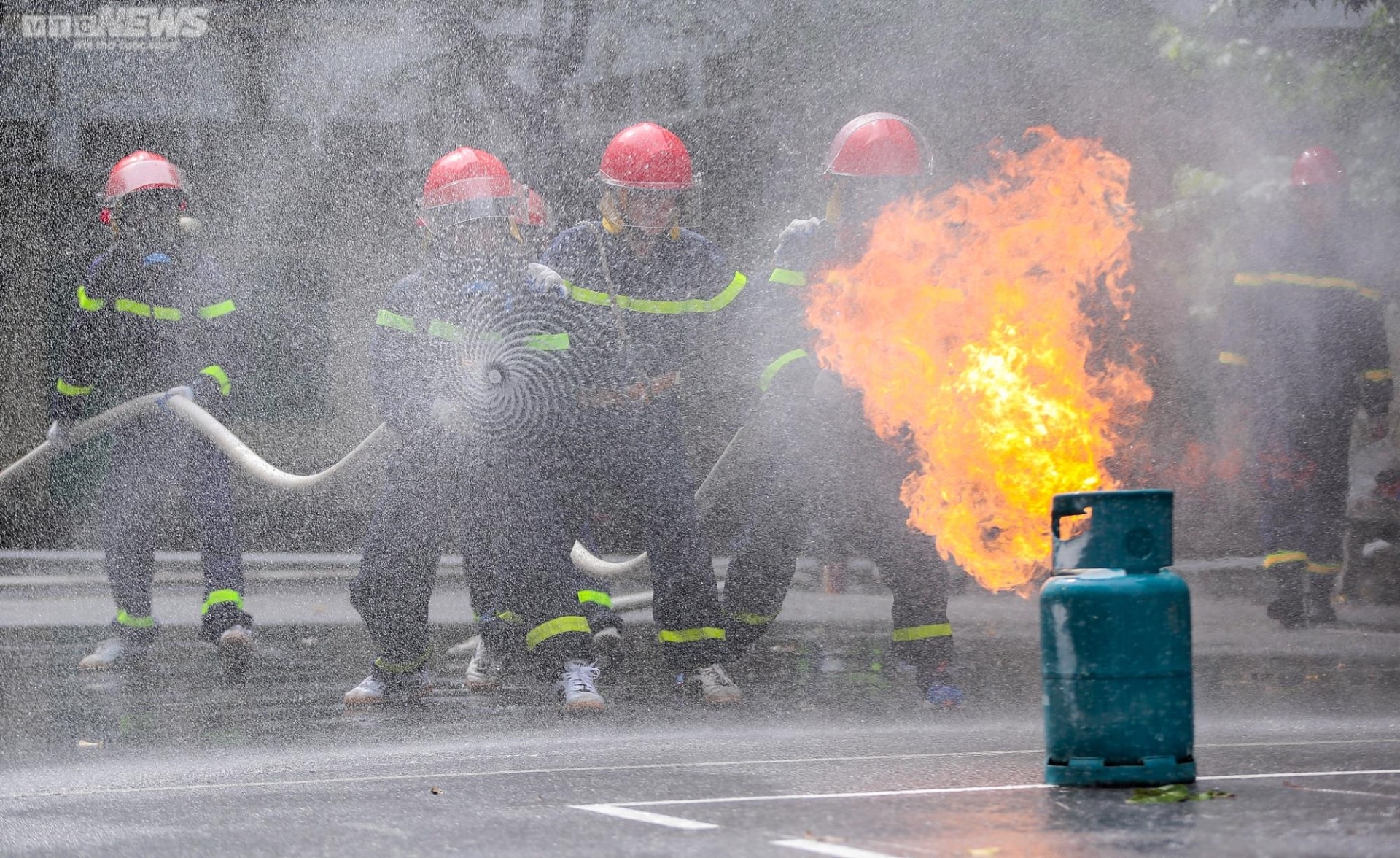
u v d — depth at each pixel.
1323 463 29.66
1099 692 13.02
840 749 16.75
